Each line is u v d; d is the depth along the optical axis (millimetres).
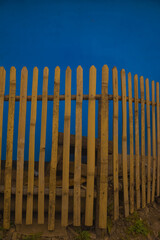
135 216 2982
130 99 3047
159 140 3453
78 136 2789
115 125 2877
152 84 3412
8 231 2748
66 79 2848
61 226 2852
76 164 2773
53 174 2771
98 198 2760
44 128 2809
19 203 2785
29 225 2863
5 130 5168
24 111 2863
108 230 2750
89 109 2818
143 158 3217
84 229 2818
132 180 3035
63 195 2754
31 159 2803
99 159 2801
